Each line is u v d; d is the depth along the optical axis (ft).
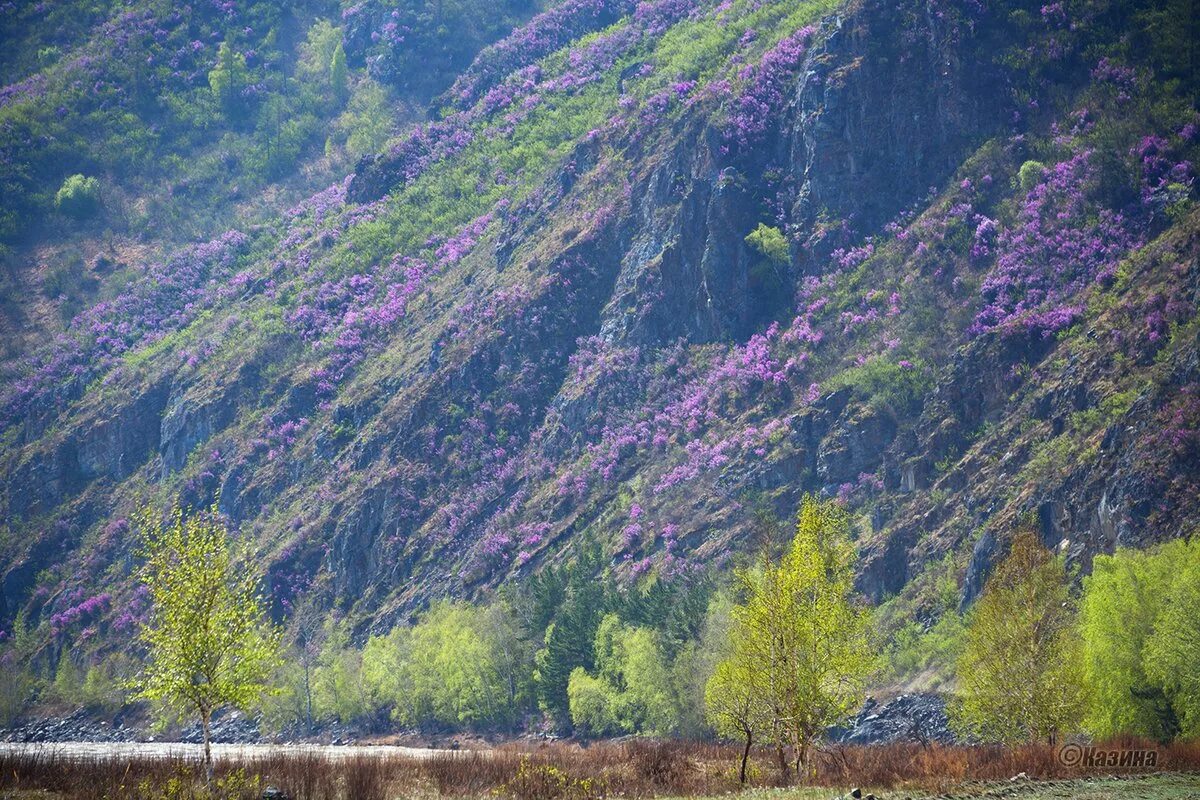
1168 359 353.92
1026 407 394.93
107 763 180.34
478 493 548.31
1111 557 264.52
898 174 538.47
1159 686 229.45
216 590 157.48
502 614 409.69
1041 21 539.70
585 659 367.25
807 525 180.65
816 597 176.24
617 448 517.14
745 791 155.74
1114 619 237.25
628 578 440.86
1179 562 248.52
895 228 519.19
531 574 445.78
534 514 515.09
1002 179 501.56
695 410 508.12
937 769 163.84
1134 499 322.96
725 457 468.75
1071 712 194.90
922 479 404.77
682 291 561.43
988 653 200.85
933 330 458.91
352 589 553.64
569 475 520.01
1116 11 523.29
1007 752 179.83
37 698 540.52
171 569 156.66
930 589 356.38
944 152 531.91
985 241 477.36
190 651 153.79
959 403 418.10
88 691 514.27
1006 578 204.74
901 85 549.95
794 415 461.37
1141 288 397.80
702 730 303.48
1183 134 457.68
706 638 309.42
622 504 486.79
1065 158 487.20
